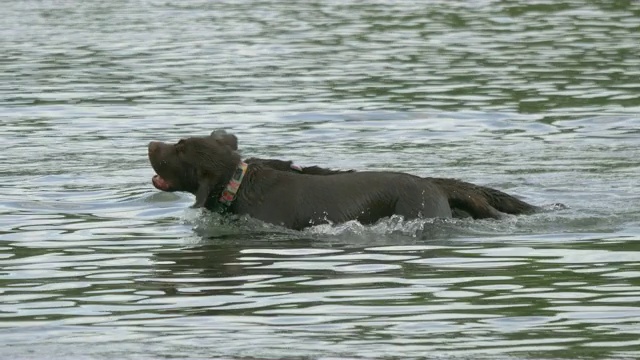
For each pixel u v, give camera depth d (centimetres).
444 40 6619
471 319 2158
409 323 2136
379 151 4006
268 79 5488
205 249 2777
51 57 6206
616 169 3691
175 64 5950
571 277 2448
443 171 3681
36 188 3481
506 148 4041
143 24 7494
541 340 2025
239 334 2081
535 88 5159
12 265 2622
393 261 2633
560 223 3005
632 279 2420
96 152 4022
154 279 2486
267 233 2969
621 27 6950
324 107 4812
